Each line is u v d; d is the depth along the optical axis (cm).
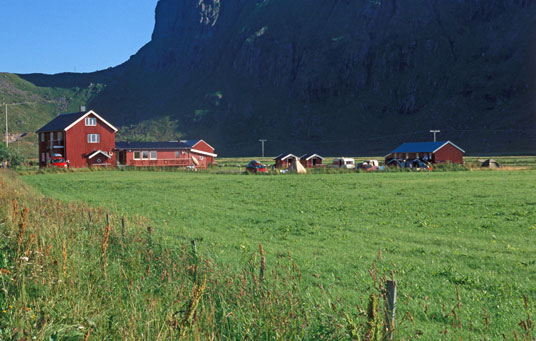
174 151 9550
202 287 632
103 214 1825
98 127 8425
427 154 9400
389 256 1489
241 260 1330
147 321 652
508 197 2955
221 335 670
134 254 1118
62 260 881
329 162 12800
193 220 2412
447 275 1240
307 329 663
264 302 716
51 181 5238
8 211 1388
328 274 1238
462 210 2494
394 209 2647
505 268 1292
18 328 607
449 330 833
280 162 9825
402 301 1018
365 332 562
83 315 710
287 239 1847
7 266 857
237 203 3189
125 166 8075
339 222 2262
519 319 877
